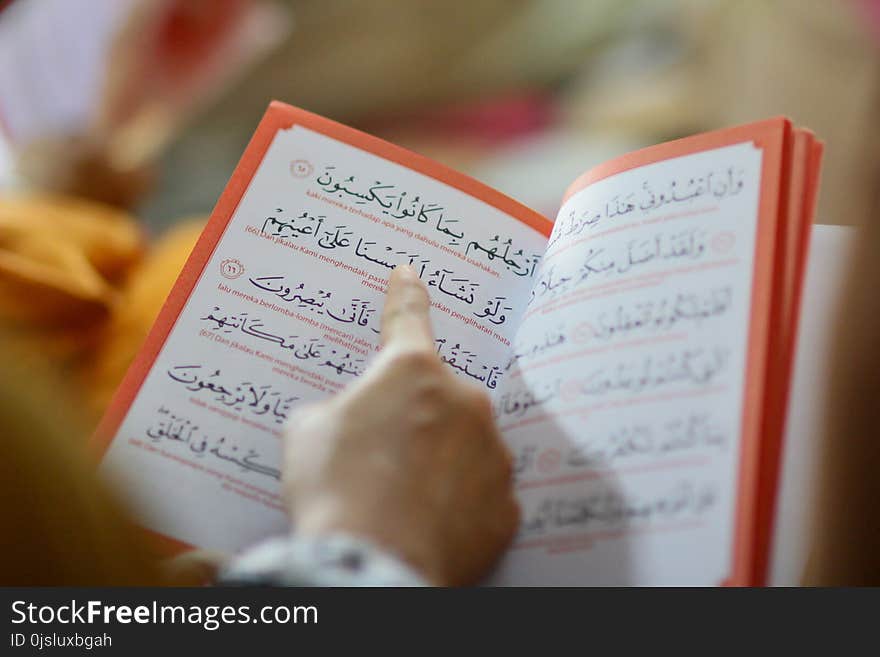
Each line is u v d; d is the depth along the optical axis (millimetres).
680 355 591
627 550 557
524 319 673
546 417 613
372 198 719
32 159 1361
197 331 670
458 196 727
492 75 2191
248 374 664
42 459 385
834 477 608
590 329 626
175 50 1509
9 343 431
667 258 625
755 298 586
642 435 580
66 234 1113
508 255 718
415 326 617
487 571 580
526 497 595
